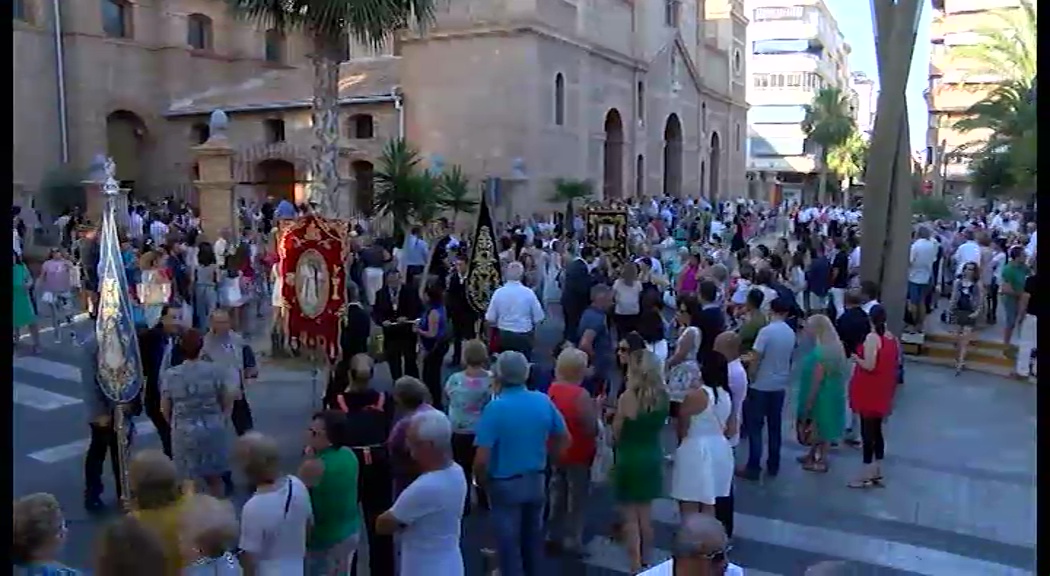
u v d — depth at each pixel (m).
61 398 11.38
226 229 19.97
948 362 14.42
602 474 8.40
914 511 8.00
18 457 9.08
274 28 15.06
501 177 30.72
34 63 32.50
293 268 10.37
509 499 5.73
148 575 3.54
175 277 13.94
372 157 33.09
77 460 9.04
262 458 4.67
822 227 30.62
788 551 7.13
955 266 16.73
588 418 6.68
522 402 5.80
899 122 13.83
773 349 8.61
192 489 4.73
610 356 9.55
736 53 54.75
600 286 9.72
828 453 9.66
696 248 18.47
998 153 27.62
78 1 34.22
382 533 5.01
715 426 6.51
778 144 85.56
